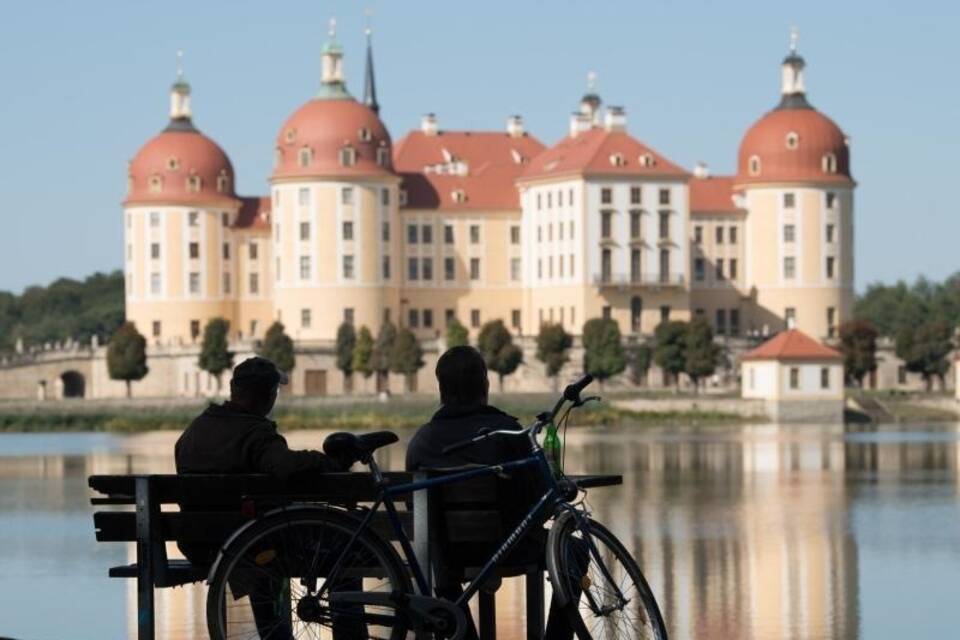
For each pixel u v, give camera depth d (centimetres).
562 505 3834
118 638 7106
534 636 4078
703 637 7312
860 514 13562
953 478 17525
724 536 11875
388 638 4041
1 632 7300
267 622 3744
